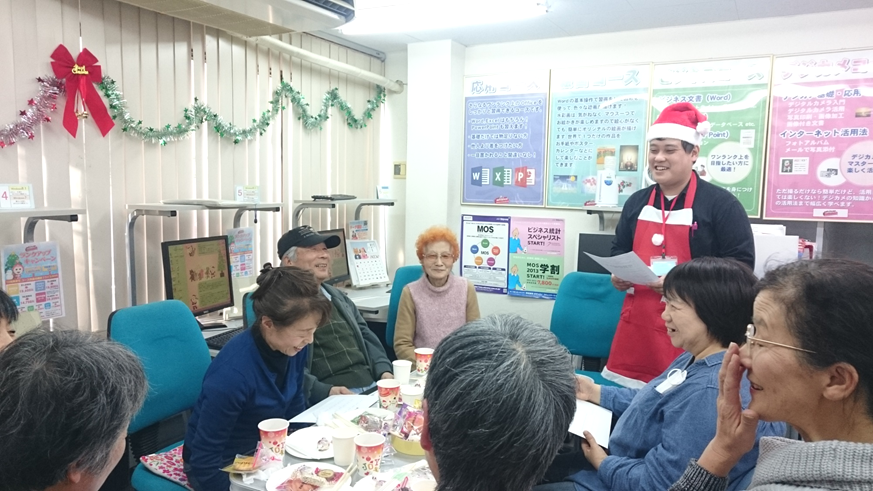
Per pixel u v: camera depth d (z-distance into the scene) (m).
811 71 3.03
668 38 3.35
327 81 3.77
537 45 3.71
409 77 3.90
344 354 2.46
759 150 3.17
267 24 2.72
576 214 3.71
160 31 2.69
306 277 1.63
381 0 2.93
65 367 0.74
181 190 2.86
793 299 0.75
